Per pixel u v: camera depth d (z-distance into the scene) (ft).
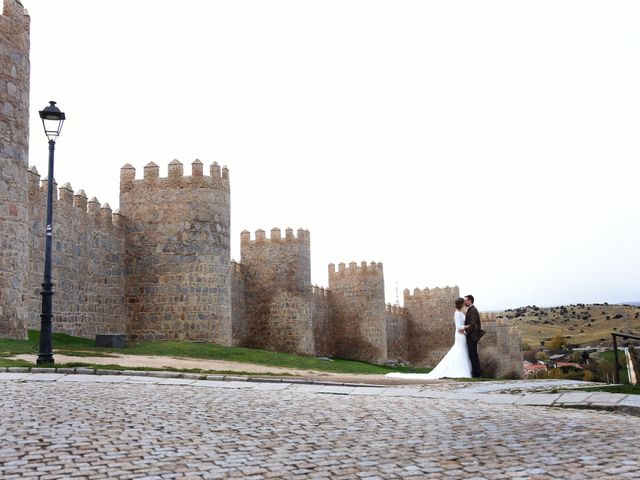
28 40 82.99
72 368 54.70
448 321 233.14
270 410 36.27
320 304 188.34
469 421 33.17
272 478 21.49
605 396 40.86
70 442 25.98
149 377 52.80
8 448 24.68
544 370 332.39
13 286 76.33
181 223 114.11
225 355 93.40
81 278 103.30
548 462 23.80
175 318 112.37
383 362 192.13
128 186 117.50
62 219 99.19
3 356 61.77
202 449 25.50
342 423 32.22
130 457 23.86
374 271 193.57
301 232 160.86
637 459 24.07
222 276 115.65
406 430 30.48
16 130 78.89
